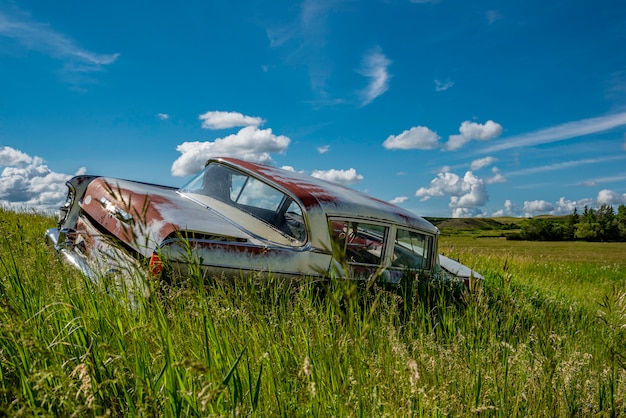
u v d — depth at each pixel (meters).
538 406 2.53
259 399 2.09
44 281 3.14
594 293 9.88
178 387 2.00
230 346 2.40
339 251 1.55
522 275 11.11
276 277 3.74
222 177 4.83
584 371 3.06
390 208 5.09
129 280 2.84
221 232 3.69
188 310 2.57
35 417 1.40
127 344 2.17
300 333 2.88
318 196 4.36
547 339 2.86
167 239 3.24
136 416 1.72
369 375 2.35
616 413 2.54
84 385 1.46
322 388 2.22
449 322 3.98
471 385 2.63
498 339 3.56
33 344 1.60
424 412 2.11
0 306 1.78
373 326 3.11
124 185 4.27
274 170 4.95
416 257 5.22
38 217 9.55
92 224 4.11
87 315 2.49
